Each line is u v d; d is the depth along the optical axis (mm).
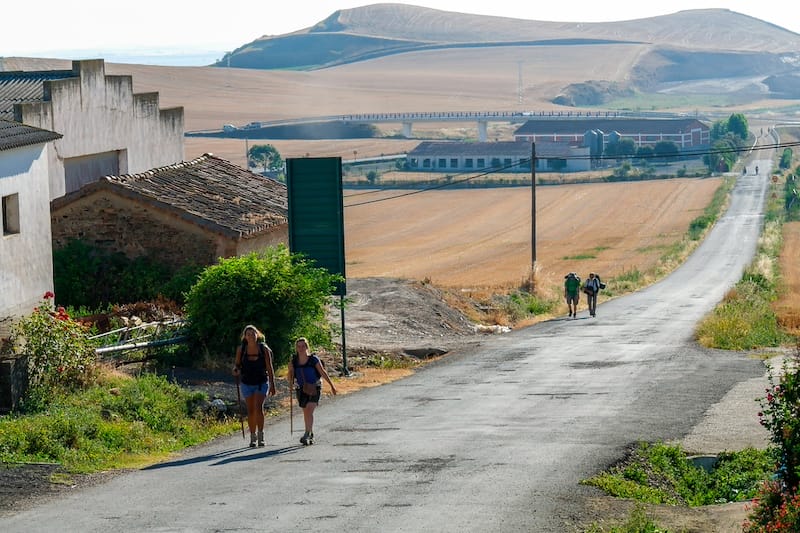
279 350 59594
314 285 61156
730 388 56594
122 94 90938
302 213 65625
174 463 39219
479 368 68938
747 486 36750
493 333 98562
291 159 65125
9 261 53156
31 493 33312
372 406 53250
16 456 38031
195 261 75500
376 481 34562
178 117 101812
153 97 96562
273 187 94438
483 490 33094
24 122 76562
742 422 46250
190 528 28500
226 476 36031
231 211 80188
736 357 72062
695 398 53438
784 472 31922
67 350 49281
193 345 60344
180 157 102562
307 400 42344
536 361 71875
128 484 34969
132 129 92750
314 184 65312
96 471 37469
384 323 92750
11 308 53250
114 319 64562
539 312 120250
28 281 55156
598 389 57594
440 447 40938
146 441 43062
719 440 42719
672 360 70562
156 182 81000
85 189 75750
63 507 31453
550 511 30375
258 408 42219
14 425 40875
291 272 60438
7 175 53156
